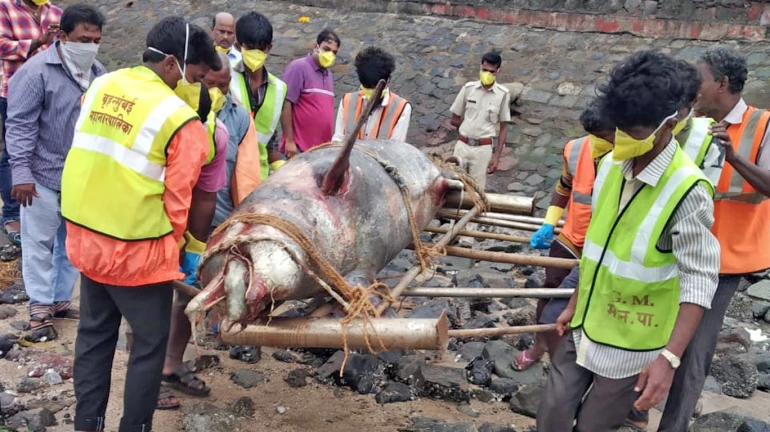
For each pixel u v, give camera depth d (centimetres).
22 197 462
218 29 559
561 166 871
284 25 1224
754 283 641
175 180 312
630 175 276
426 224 446
